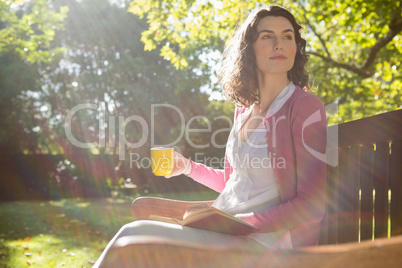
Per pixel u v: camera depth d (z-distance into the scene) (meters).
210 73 9.68
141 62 16.95
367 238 1.85
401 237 0.72
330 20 9.16
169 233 1.34
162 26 9.34
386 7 7.89
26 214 9.09
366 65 9.77
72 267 4.20
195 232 1.39
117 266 1.16
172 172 2.18
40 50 12.88
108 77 17.05
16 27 11.30
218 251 1.00
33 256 4.75
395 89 10.93
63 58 17.41
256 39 1.81
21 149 15.67
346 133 2.02
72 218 8.36
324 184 1.55
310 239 1.56
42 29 11.76
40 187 13.87
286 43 1.77
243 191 1.70
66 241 5.75
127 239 1.19
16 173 13.80
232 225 1.39
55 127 17.30
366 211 1.87
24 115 15.98
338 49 11.68
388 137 1.62
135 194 14.05
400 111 1.54
